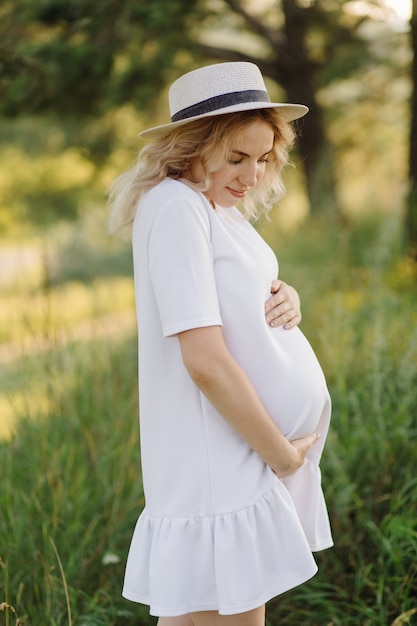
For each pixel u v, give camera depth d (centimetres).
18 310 333
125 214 175
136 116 709
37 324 332
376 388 284
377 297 382
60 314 348
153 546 167
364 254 499
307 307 434
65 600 228
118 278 670
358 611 238
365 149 890
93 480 282
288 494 167
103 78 521
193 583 162
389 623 229
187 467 163
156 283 156
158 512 169
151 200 163
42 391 323
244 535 159
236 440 163
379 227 572
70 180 1044
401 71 724
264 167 172
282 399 167
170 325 153
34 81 472
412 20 473
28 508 253
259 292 166
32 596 232
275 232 563
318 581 247
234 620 165
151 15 475
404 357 303
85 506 267
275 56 744
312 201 619
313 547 181
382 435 271
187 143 165
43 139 928
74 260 626
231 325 163
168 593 161
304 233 541
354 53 703
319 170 657
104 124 785
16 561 238
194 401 163
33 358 329
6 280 341
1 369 334
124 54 539
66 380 330
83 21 457
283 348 170
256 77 167
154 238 157
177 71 610
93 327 370
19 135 930
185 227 155
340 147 877
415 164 506
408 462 276
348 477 268
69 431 302
